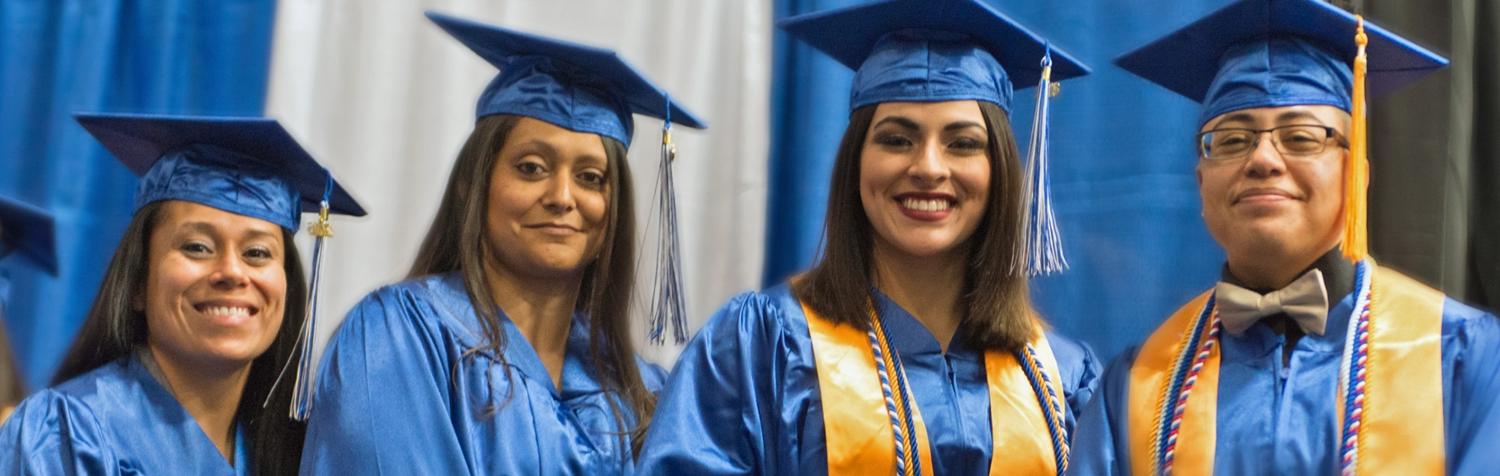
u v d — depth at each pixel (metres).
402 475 3.11
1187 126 4.34
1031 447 3.05
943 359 3.11
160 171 3.49
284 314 3.61
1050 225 3.13
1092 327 4.30
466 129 4.80
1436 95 4.09
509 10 4.82
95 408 3.34
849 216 3.16
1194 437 2.63
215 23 4.84
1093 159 4.38
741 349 3.06
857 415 2.99
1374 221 4.08
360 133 4.79
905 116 3.06
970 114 3.07
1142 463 2.68
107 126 3.54
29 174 4.73
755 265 4.54
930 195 3.04
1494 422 2.46
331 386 3.23
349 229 4.72
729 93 4.72
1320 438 2.55
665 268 3.53
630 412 3.47
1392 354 2.58
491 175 3.42
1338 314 2.66
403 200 4.77
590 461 3.28
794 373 3.04
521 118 3.41
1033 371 3.14
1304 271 2.70
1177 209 4.30
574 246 3.38
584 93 3.45
